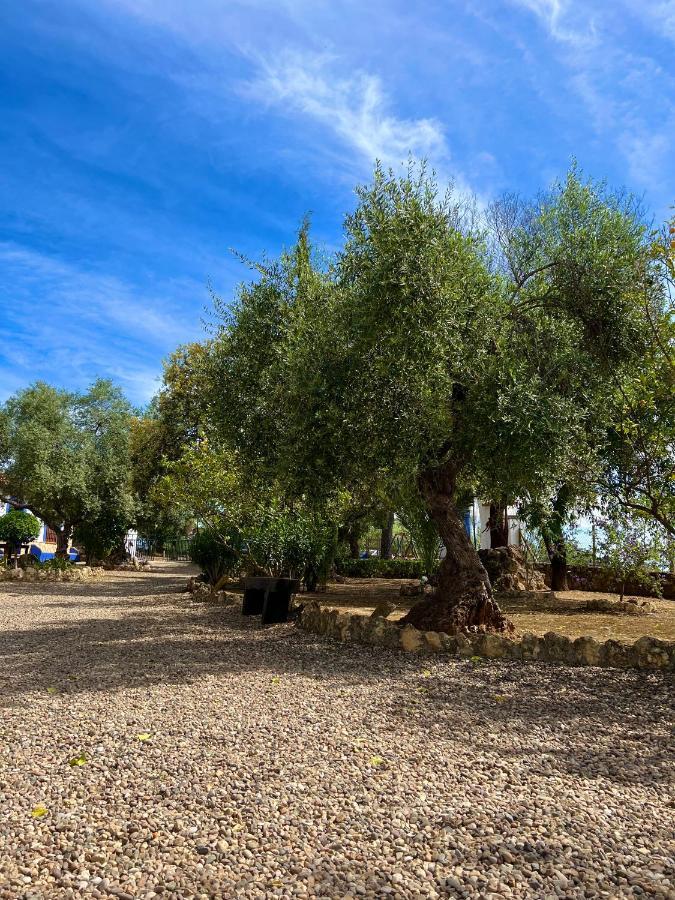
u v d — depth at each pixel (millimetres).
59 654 8000
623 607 12242
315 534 15648
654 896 2684
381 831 3252
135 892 2725
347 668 7281
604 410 8852
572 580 17344
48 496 25125
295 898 2691
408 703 5789
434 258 7785
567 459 8047
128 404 29047
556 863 2936
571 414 7730
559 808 3502
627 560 12109
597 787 3830
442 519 9461
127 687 6273
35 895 2676
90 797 3650
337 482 8812
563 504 13062
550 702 5859
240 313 11172
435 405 8180
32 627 10367
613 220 11211
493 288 9570
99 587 18516
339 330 8320
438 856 2998
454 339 7816
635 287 8602
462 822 3340
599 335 8508
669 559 11805
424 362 7703
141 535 34250
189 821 3355
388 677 6828
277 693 6109
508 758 4348
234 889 2746
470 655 7934
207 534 17422
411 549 24641
